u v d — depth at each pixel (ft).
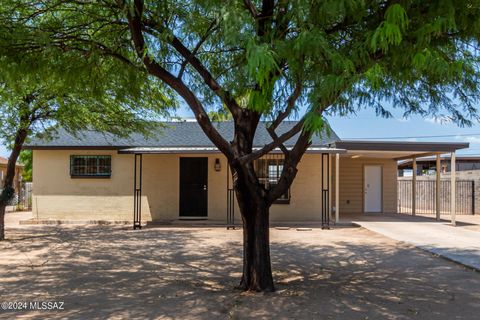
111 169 54.34
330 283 23.18
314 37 12.60
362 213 64.75
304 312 17.88
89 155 54.49
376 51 14.44
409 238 39.58
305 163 53.36
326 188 54.29
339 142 49.39
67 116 36.91
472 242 37.24
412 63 13.29
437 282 23.44
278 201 53.16
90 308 18.58
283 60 14.87
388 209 66.49
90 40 23.76
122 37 25.04
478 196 68.03
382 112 21.45
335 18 14.64
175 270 26.86
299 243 37.40
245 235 21.72
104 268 27.25
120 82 27.58
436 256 31.12
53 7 23.12
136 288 22.17
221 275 25.52
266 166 52.21
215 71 23.98
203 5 15.70
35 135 38.86
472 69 18.31
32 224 52.11
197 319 17.07
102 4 23.18
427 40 13.03
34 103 35.53
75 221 53.01
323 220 51.42
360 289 21.81
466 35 16.44
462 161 115.55
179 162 54.44
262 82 12.23
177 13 20.95
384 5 15.42
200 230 46.21
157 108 37.91
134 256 31.42
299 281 23.72
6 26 21.45
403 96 22.35
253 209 21.33
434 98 22.20
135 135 54.85
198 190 54.44
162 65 23.21
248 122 21.07
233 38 13.08
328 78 12.35
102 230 46.32
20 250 33.58
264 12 16.93
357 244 36.88
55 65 23.44
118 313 17.87
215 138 20.20
